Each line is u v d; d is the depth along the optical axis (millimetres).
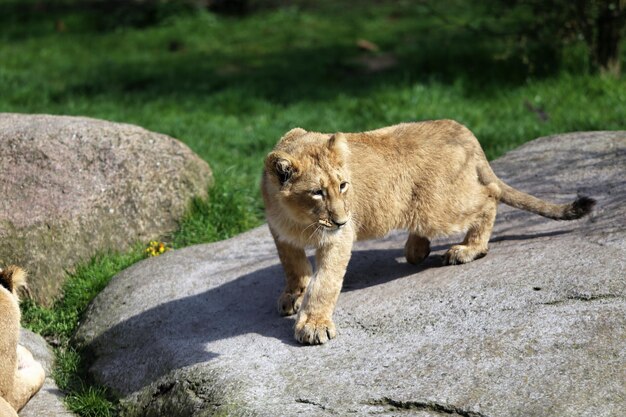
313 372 6270
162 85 18344
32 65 20625
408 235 8023
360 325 6824
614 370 5570
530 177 9547
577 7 15398
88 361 7887
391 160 7371
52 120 10320
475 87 16250
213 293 8070
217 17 26266
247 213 10672
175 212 10227
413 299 6922
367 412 5699
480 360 5926
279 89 17828
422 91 16016
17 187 9398
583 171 9367
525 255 7168
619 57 15836
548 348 5883
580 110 13984
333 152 6727
